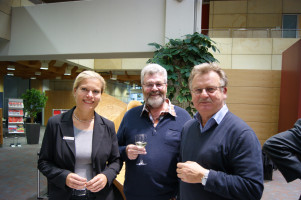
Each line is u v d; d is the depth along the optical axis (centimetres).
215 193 108
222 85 115
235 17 1026
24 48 502
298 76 502
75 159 143
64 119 149
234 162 104
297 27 992
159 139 163
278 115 623
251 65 655
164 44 429
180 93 365
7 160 555
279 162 108
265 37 656
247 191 96
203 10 1159
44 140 146
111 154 162
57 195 142
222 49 664
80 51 472
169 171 160
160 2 434
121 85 1833
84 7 471
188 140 129
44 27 492
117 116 323
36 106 788
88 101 146
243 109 632
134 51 447
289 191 402
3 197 335
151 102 165
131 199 164
